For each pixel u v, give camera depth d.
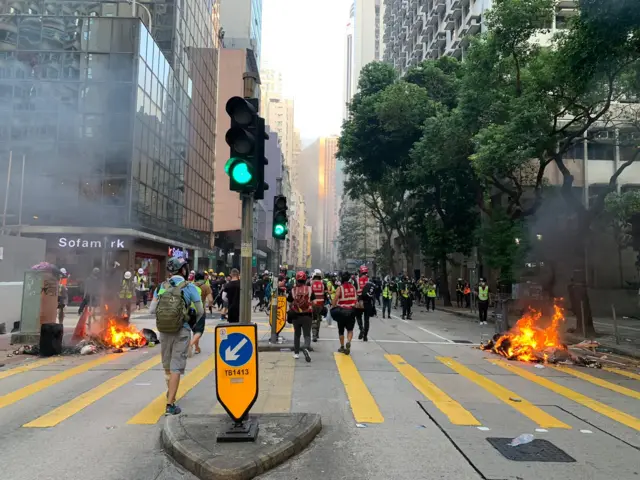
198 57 39.75
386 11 88.75
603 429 6.14
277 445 5.01
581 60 12.37
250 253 6.37
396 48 75.75
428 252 35.56
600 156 31.86
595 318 24.22
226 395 5.18
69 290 25.47
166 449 5.15
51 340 10.73
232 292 12.14
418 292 37.69
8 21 25.59
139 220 27.16
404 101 28.56
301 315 10.74
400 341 14.37
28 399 7.17
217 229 45.00
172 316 6.37
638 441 5.68
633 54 12.66
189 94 37.25
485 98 18.97
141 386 7.99
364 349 12.49
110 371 9.16
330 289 19.17
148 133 28.22
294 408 6.84
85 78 25.91
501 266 22.67
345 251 85.75
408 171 31.66
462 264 41.25
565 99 16.67
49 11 27.81
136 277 25.48
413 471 4.71
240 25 61.41
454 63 32.44
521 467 4.83
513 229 21.91
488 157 16.80
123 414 6.44
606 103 17.00
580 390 8.39
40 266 12.66
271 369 9.62
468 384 8.63
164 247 31.88
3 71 25.39
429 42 56.06
